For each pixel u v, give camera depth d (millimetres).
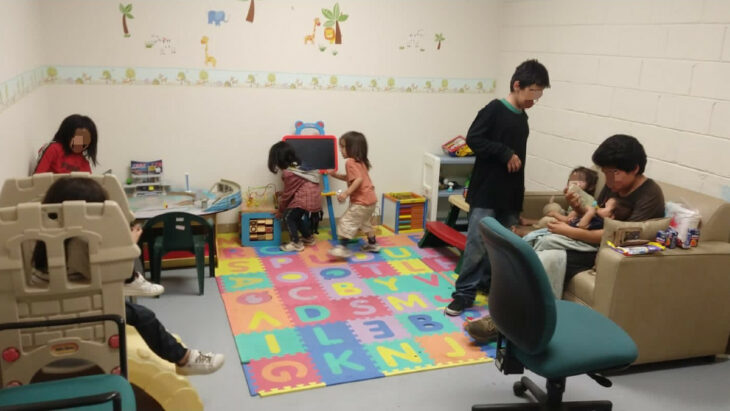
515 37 4520
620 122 3523
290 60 4230
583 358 1964
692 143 3053
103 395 1331
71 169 3029
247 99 4207
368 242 4117
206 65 4055
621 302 2520
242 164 4320
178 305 3145
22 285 1555
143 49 3900
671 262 2525
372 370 2531
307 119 4387
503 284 2029
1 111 2484
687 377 2611
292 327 2912
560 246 2863
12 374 1619
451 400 2352
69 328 1643
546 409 2189
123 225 1612
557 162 4133
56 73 3746
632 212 2764
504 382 2500
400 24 4430
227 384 2396
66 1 3662
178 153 4148
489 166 2994
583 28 3771
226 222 4387
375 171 4691
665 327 2609
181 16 3924
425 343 2797
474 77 4746
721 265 2600
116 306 1660
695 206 2779
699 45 2975
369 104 4516
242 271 3666
